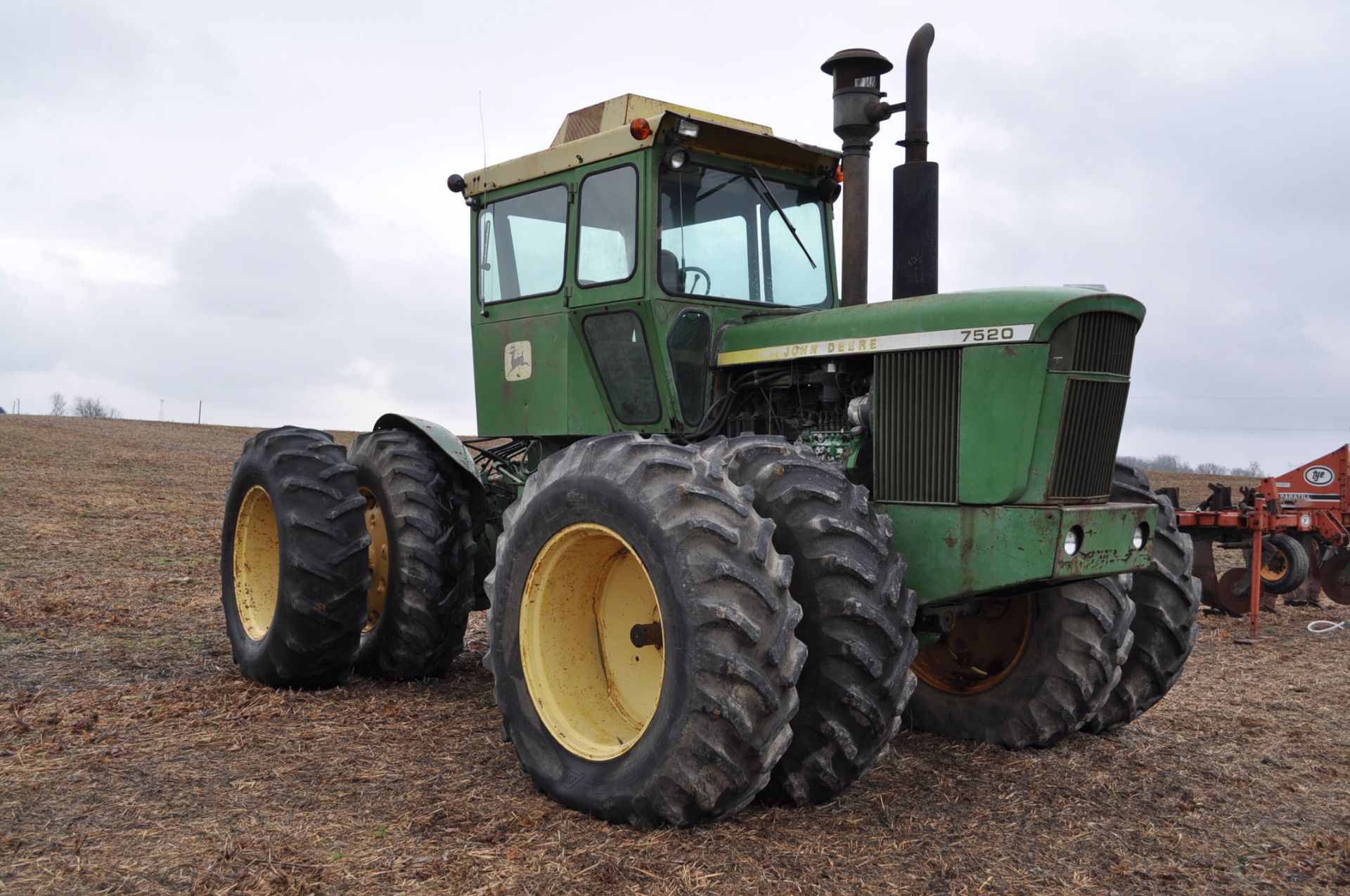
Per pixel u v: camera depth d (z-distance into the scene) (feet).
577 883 9.50
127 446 86.17
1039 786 12.87
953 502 12.22
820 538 10.89
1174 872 10.31
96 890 9.19
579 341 15.87
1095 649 13.67
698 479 10.91
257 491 17.38
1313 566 30.63
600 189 15.14
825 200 16.56
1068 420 11.89
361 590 16.34
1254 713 16.89
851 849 10.57
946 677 15.39
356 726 14.74
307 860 9.89
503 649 12.45
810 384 13.76
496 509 18.52
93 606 23.48
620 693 12.28
